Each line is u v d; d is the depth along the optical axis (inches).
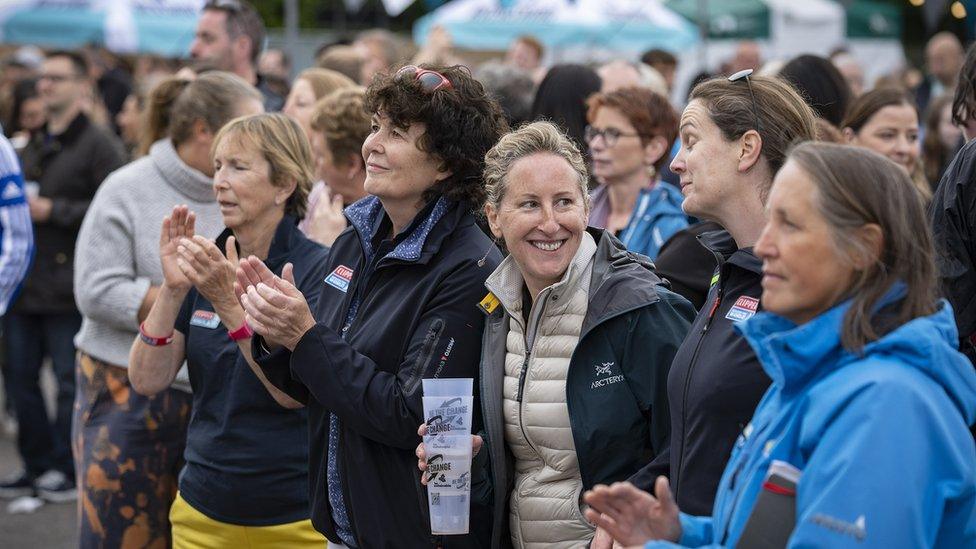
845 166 165.9
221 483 311.1
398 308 258.8
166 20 1074.1
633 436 241.4
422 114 259.6
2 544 513.7
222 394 312.2
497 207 246.5
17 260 422.0
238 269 258.2
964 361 165.5
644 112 400.8
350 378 251.6
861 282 164.9
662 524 179.8
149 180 384.2
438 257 261.6
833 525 152.5
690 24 1203.9
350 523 263.9
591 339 240.1
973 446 161.5
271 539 312.8
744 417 207.6
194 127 378.3
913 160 398.9
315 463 276.2
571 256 244.5
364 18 1721.2
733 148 222.1
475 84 269.9
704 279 312.2
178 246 291.0
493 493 252.5
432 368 252.1
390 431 249.6
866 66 1296.8
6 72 850.8
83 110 599.2
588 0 1099.3
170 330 316.2
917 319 163.2
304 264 317.1
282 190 315.9
